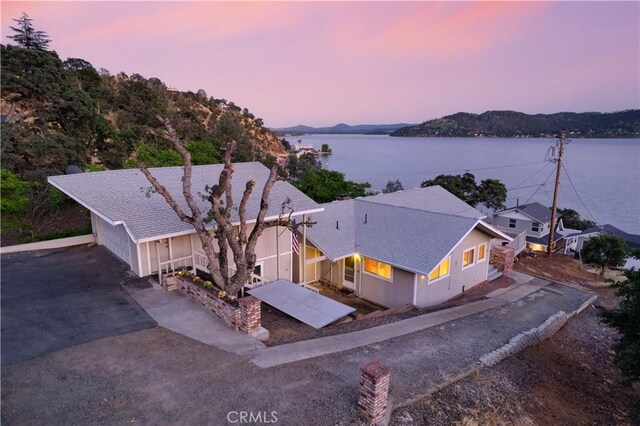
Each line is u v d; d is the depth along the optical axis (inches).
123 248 519.2
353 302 617.3
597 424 334.3
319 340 375.9
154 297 423.8
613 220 2477.9
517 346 415.5
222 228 385.1
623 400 385.1
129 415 241.8
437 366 347.3
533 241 1375.5
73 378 275.4
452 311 529.3
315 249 667.4
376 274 608.1
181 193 539.8
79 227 740.0
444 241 577.9
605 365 455.5
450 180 1745.8
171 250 486.0
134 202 485.4
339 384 290.2
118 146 1263.5
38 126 1073.5
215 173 629.9
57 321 361.4
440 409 287.0
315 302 460.8
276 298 470.9
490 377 347.3
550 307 580.1
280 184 655.8
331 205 749.9
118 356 307.6
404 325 454.0
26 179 833.5
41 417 235.5
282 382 287.4
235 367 303.3
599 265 1087.0
